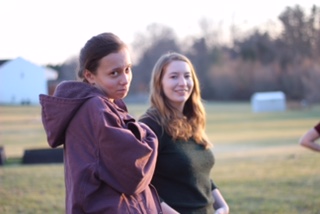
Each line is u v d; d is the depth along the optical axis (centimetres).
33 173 991
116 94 226
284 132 3328
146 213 212
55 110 218
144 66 8944
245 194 742
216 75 9056
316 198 696
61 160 1388
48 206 657
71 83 222
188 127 307
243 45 9244
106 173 204
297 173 954
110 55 220
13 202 678
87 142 210
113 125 208
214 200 330
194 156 301
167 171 295
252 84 8750
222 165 1230
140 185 206
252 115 5828
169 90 309
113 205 202
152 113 305
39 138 2711
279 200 692
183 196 296
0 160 1341
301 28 8362
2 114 3002
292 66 8200
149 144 214
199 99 326
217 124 4484
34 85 1853
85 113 213
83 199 203
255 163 1231
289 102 7556
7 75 1855
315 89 7144
